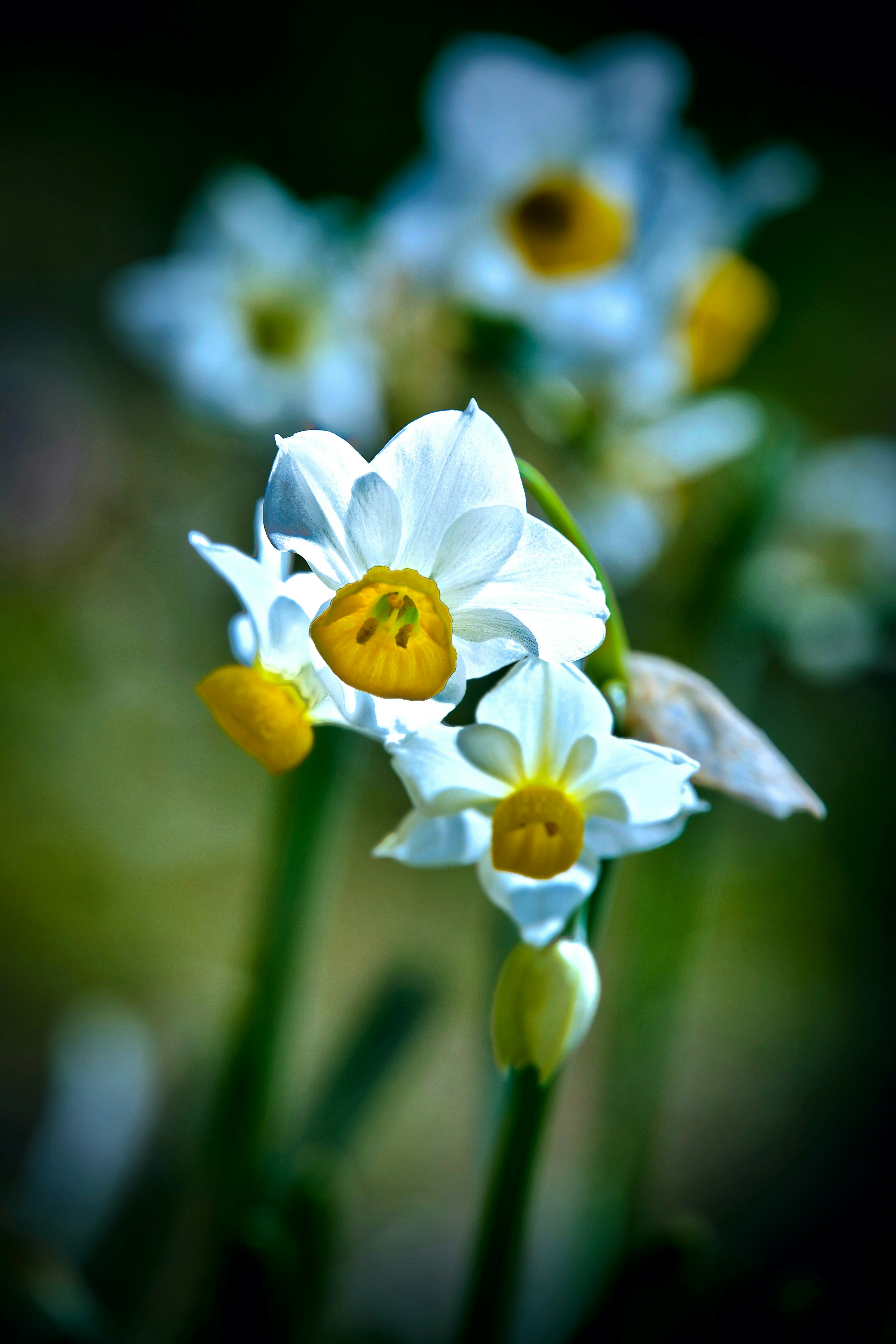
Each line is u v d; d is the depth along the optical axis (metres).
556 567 0.33
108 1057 0.59
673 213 0.53
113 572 1.38
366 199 1.79
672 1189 0.87
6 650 1.29
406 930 1.11
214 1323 0.40
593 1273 0.50
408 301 0.49
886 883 1.20
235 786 1.25
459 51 0.53
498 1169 0.36
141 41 1.89
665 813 0.34
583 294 0.51
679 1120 0.94
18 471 1.39
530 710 0.34
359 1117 0.45
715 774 0.35
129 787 1.21
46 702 1.26
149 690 1.30
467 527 0.33
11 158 1.76
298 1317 0.41
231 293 0.57
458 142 0.52
